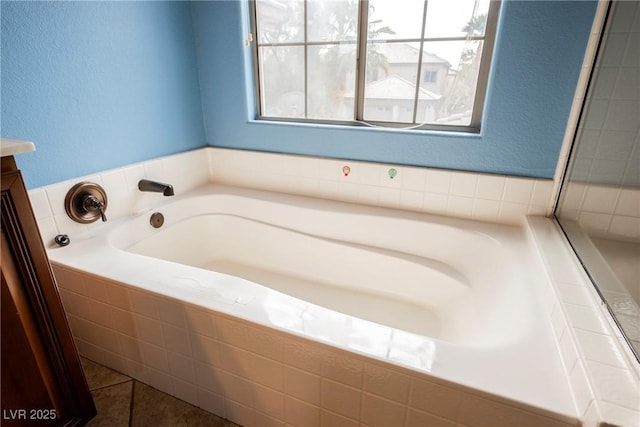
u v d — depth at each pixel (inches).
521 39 52.5
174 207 73.8
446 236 62.6
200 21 74.2
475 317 51.9
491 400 30.2
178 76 74.5
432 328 59.9
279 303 41.7
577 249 47.6
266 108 79.6
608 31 46.6
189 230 77.0
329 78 71.8
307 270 74.2
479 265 57.6
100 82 59.9
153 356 49.5
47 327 39.9
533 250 50.9
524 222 58.8
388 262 66.6
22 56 49.1
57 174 55.9
